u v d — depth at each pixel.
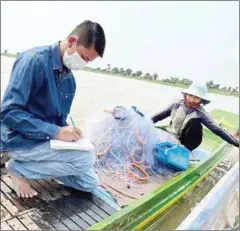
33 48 1.85
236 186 2.68
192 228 1.80
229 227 2.52
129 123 2.55
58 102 1.95
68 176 2.10
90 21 1.79
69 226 1.77
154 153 2.60
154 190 2.09
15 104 1.73
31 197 2.02
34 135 1.81
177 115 2.95
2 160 2.39
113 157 2.52
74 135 1.93
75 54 1.79
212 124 2.82
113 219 1.67
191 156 3.00
